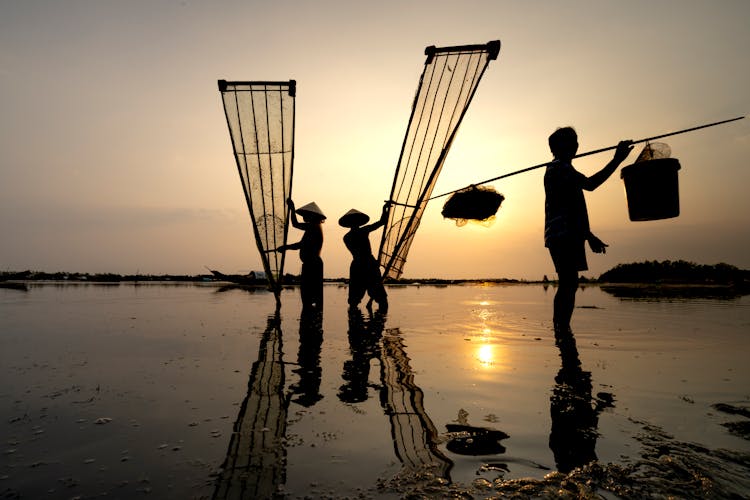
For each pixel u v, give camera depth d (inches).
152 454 60.6
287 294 478.6
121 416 75.5
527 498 48.6
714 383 93.3
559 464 56.5
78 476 54.6
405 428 69.6
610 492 49.4
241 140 276.5
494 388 91.1
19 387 93.3
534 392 88.0
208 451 61.5
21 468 56.7
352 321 212.7
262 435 67.1
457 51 244.2
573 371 105.1
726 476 52.3
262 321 211.6
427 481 52.6
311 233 280.1
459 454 59.9
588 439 64.1
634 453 59.1
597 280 863.1
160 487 51.8
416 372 105.5
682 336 155.1
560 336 158.7
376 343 146.6
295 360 119.6
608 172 155.1
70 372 106.5
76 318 222.4
